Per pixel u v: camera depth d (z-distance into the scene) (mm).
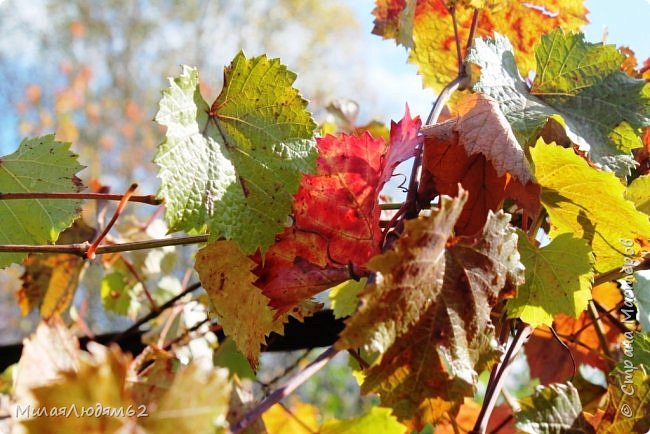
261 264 560
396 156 556
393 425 497
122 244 588
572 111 605
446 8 729
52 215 607
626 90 605
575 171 550
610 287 709
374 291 455
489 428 710
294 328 715
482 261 491
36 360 428
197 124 528
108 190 883
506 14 730
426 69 756
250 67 549
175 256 957
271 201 533
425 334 478
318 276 551
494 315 561
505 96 580
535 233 590
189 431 423
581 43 621
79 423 414
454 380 481
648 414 544
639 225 556
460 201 470
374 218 555
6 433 423
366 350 456
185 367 432
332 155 560
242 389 562
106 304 900
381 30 767
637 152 671
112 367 423
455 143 560
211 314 598
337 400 2240
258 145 539
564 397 541
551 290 547
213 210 518
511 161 533
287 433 528
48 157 623
